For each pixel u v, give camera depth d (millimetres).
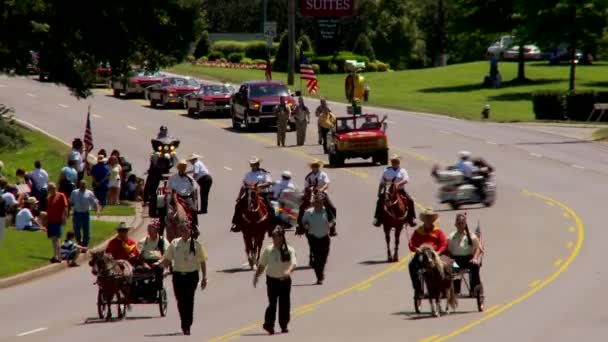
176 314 86500
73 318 85375
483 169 140125
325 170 174875
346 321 81500
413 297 90500
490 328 77875
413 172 170000
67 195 137625
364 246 117938
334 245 119125
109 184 148500
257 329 78938
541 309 84812
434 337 74875
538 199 145375
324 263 98062
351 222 133625
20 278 102875
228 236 127312
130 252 85875
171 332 78375
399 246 117250
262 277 102500
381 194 108438
